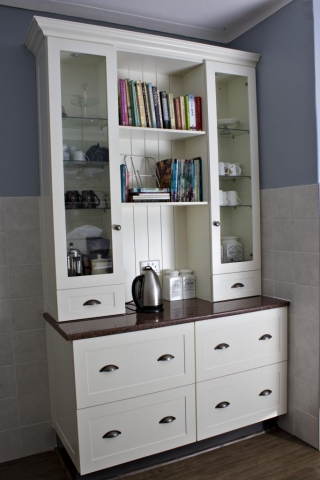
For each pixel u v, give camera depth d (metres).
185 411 2.30
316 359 2.43
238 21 2.77
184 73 2.78
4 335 2.39
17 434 2.45
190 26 2.81
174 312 2.41
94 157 2.29
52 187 2.17
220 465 2.32
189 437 2.32
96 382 2.06
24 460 2.43
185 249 2.90
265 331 2.54
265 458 2.37
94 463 2.07
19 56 2.39
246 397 2.49
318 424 2.43
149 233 2.78
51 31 2.14
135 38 2.33
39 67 2.34
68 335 1.97
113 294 2.32
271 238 2.69
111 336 2.08
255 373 2.51
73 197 2.24
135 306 2.56
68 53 2.20
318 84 2.34
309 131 2.39
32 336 2.46
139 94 2.47
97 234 2.30
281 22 2.54
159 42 2.40
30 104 2.42
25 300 2.43
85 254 2.27
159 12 2.60
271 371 2.57
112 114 2.30
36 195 2.44
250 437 2.60
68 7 2.47
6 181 2.37
